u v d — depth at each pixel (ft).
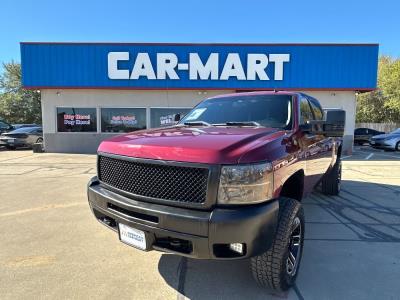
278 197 8.71
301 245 10.12
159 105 50.21
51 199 20.48
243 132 10.01
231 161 7.69
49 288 9.75
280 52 47.14
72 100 50.44
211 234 7.52
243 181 7.70
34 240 13.52
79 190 23.17
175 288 9.80
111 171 9.82
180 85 48.32
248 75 47.57
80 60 48.34
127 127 50.75
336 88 47.21
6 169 33.47
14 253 12.24
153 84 48.49
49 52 48.26
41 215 17.03
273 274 8.80
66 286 9.87
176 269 11.00
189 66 47.91
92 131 50.90
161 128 12.28
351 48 46.70
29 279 10.28
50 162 39.29
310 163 12.73
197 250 7.79
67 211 17.76
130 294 9.46
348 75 47.03
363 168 35.29
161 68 48.06
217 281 10.20
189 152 7.95
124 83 48.60
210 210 7.72
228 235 7.48
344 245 13.14
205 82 48.08
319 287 9.84
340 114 11.70
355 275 10.61
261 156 8.11
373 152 56.80
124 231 9.25
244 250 7.80
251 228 7.57
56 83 48.67
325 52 46.91
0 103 154.40
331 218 16.80
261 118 12.67
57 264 11.33
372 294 9.47
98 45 48.08
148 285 9.97
